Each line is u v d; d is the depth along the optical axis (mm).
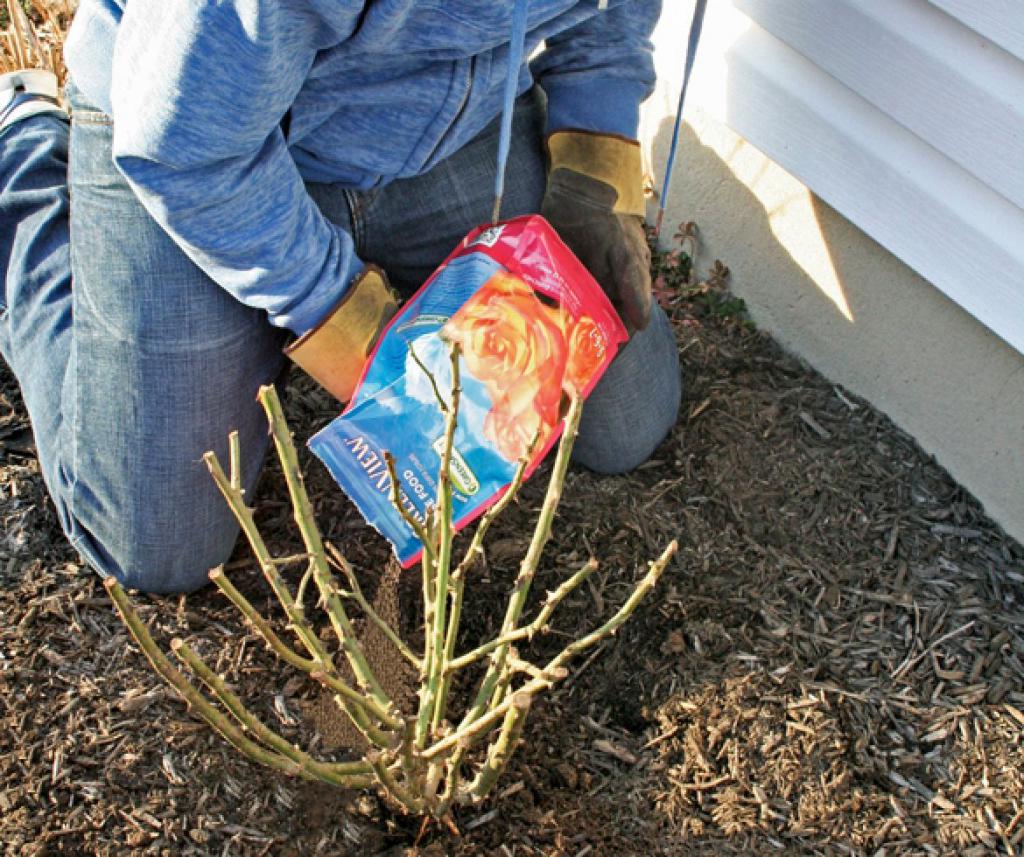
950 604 1874
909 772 1676
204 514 1750
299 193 1505
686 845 1581
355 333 1582
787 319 2252
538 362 1449
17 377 1946
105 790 1560
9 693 1643
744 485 2023
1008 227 1752
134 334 1632
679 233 2414
